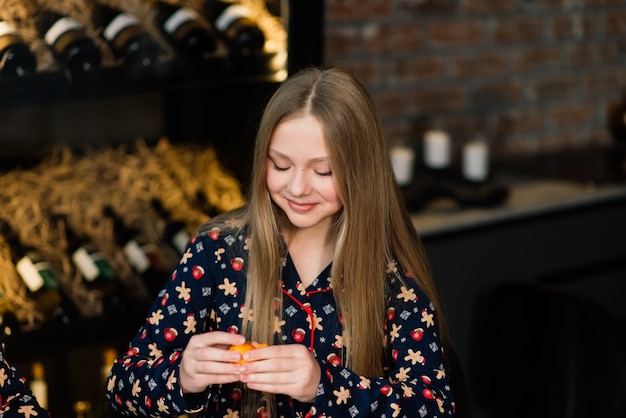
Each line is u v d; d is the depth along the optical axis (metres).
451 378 1.77
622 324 3.56
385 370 1.67
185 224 2.70
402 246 1.66
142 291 2.51
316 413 1.44
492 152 3.75
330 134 1.49
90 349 2.57
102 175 2.73
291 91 1.52
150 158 2.78
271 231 1.59
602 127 4.01
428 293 1.67
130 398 1.55
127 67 2.35
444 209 3.20
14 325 2.33
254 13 2.50
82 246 2.57
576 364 2.80
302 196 1.52
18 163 2.64
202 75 2.44
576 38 3.84
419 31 3.47
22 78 2.23
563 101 3.88
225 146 2.70
